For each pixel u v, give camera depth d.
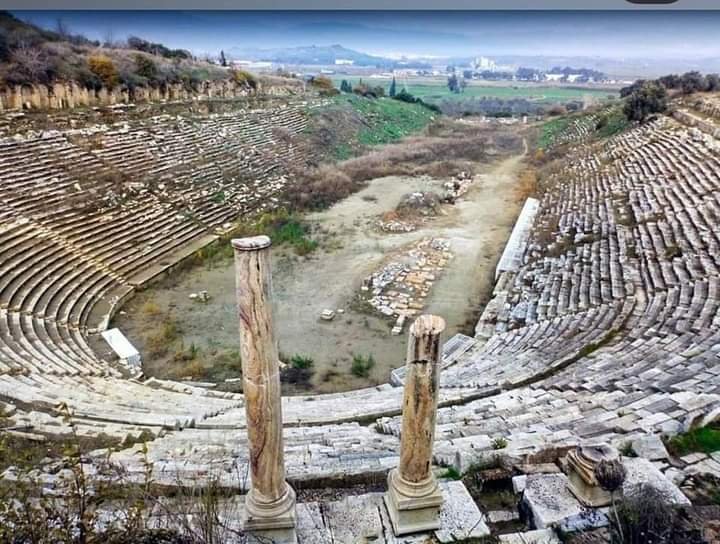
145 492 6.56
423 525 6.87
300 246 28.17
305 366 17.83
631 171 34.44
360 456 9.33
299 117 53.56
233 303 22.42
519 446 8.91
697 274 18.97
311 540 6.79
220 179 35.09
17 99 32.94
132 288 22.81
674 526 6.47
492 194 40.81
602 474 6.65
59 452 8.60
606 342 15.98
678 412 9.62
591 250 24.30
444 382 14.77
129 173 30.64
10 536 5.24
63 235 23.95
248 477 8.20
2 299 19.22
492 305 21.62
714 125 34.81
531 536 6.64
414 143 59.41
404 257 27.22
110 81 40.53
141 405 13.48
